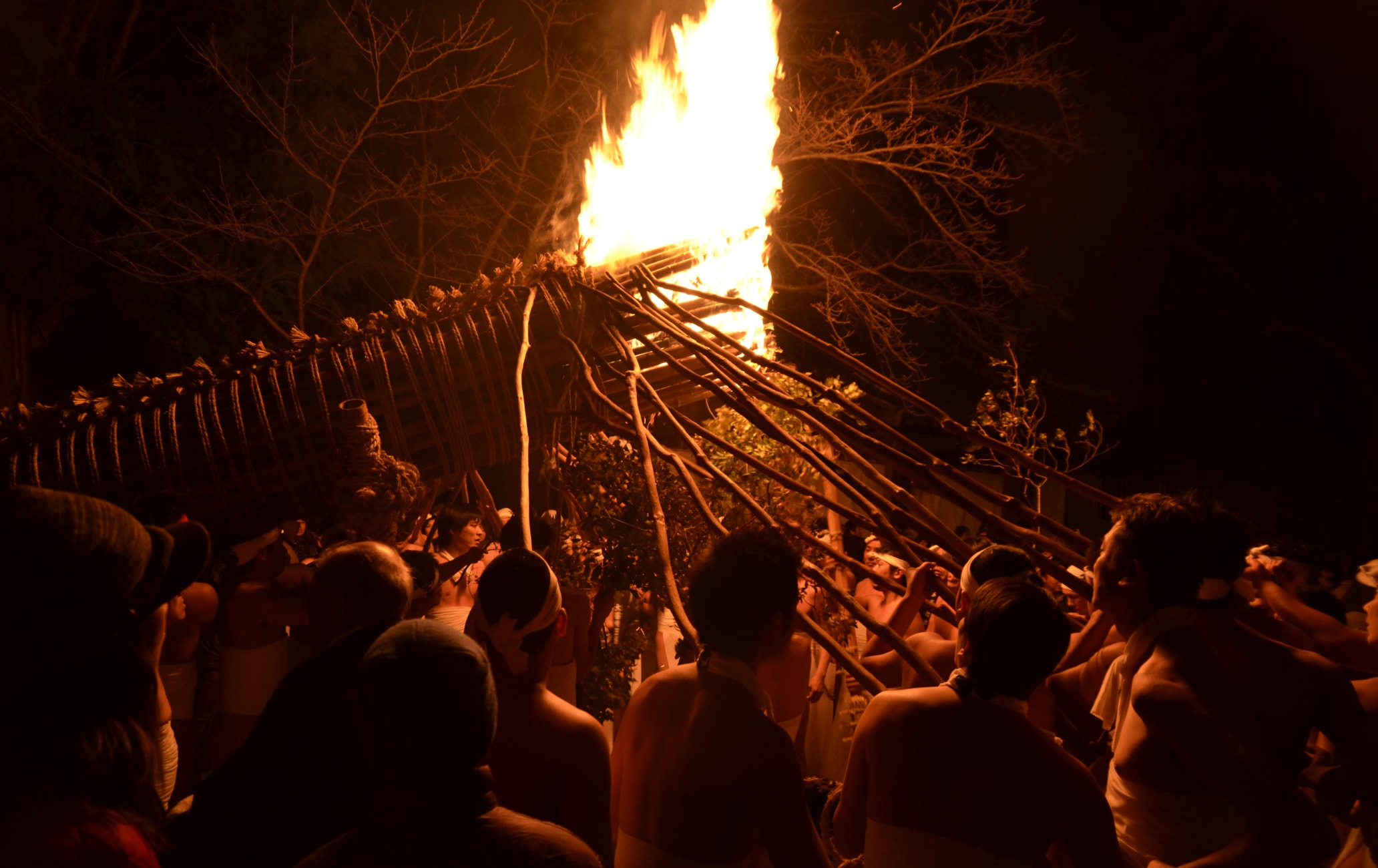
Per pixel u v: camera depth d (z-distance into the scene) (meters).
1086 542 3.49
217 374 4.61
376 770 1.40
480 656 1.44
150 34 10.05
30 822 1.33
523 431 3.39
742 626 2.07
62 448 4.40
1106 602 2.25
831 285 10.78
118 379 4.58
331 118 9.36
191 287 8.81
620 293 4.66
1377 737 2.36
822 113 10.98
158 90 9.71
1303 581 3.98
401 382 4.60
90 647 1.46
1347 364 15.04
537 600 2.16
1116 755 2.29
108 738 1.42
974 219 13.12
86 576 1.44
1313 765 2.78
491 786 1.44
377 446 4.05
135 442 4.43
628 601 4.85
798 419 4.78
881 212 12.73
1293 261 15.01
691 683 2.13
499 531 4.75
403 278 10.35
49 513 1.45
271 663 4.05
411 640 1.43
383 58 10.34
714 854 2.00
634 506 4.12
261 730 2.02
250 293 8.52
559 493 4.71
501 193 10.62
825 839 2.58
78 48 9.18
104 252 8.83
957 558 3.37
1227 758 1.89
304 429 4.46
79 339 9.84
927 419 11.16
